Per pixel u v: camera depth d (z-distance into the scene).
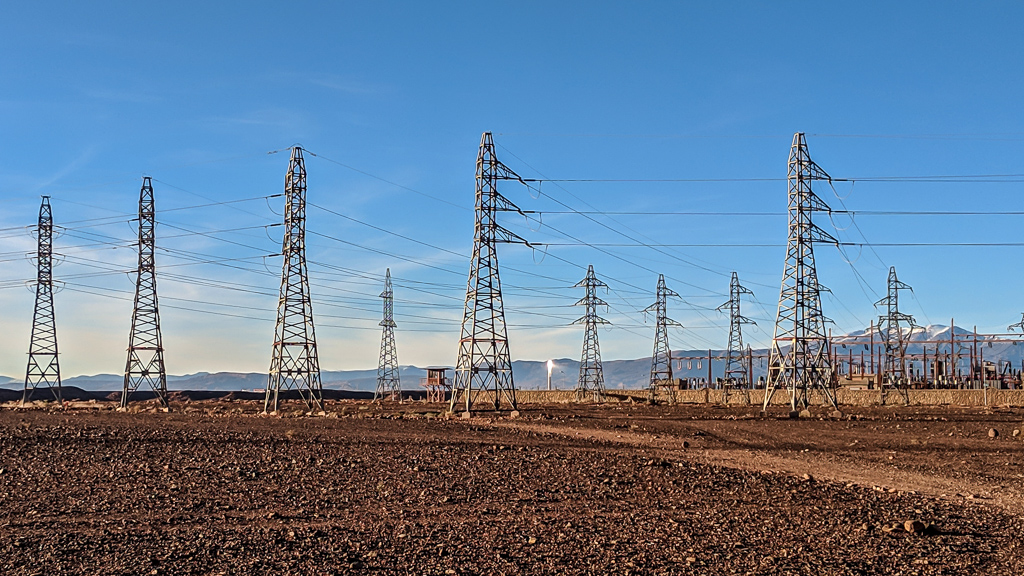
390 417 70.44
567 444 45.69
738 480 30.77
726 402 123.69
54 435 46.12
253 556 18.56
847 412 81.44
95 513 23.52
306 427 55.31
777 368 83.62
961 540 20.44
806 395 82.19
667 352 138.75
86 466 33.50
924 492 28.69
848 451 43.66
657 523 22.34
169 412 84.19
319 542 19.91
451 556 18.59
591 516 23.39
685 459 38.44
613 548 19.39
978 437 51.25
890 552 19.14
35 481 29.48
